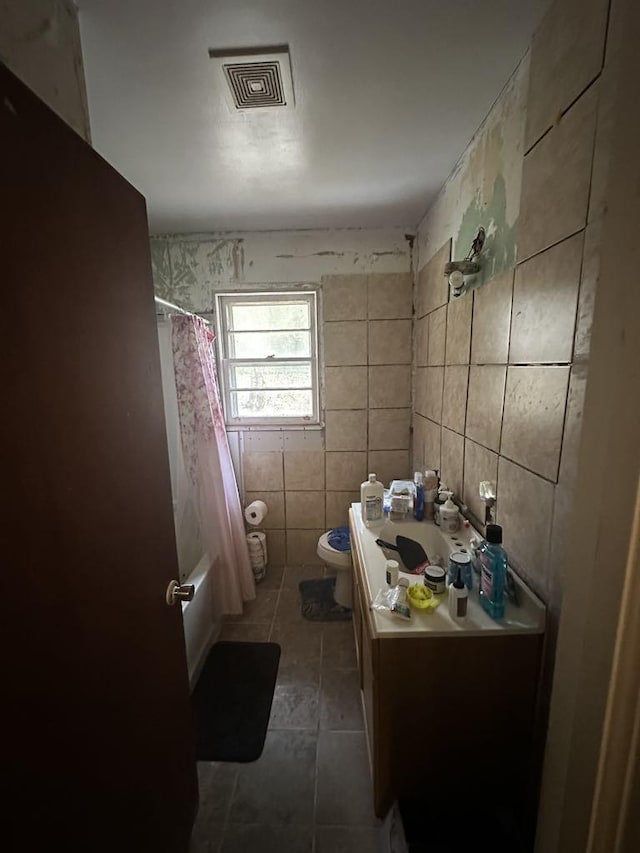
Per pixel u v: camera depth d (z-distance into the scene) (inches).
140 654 31.7
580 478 22.8
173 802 37.4
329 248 86.4
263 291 88.4
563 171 32.9
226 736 54.9
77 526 24.0
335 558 76.5
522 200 39.7
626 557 17.9
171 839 36.6
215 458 77.4
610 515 19.2
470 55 38.8
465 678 38.4
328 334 89.4
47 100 28.3
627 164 18.2
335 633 75.5
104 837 26.0
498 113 45.0
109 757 27.0
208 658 69.6
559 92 33.1
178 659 39.6
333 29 35.4
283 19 34.3
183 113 46.9
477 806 41.4
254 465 96.8
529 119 38.1
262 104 45.4
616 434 18.8
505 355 44.1
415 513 63.6
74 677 23.5
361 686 60.1
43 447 21.2
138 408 32.3
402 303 87.7
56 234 22.5
